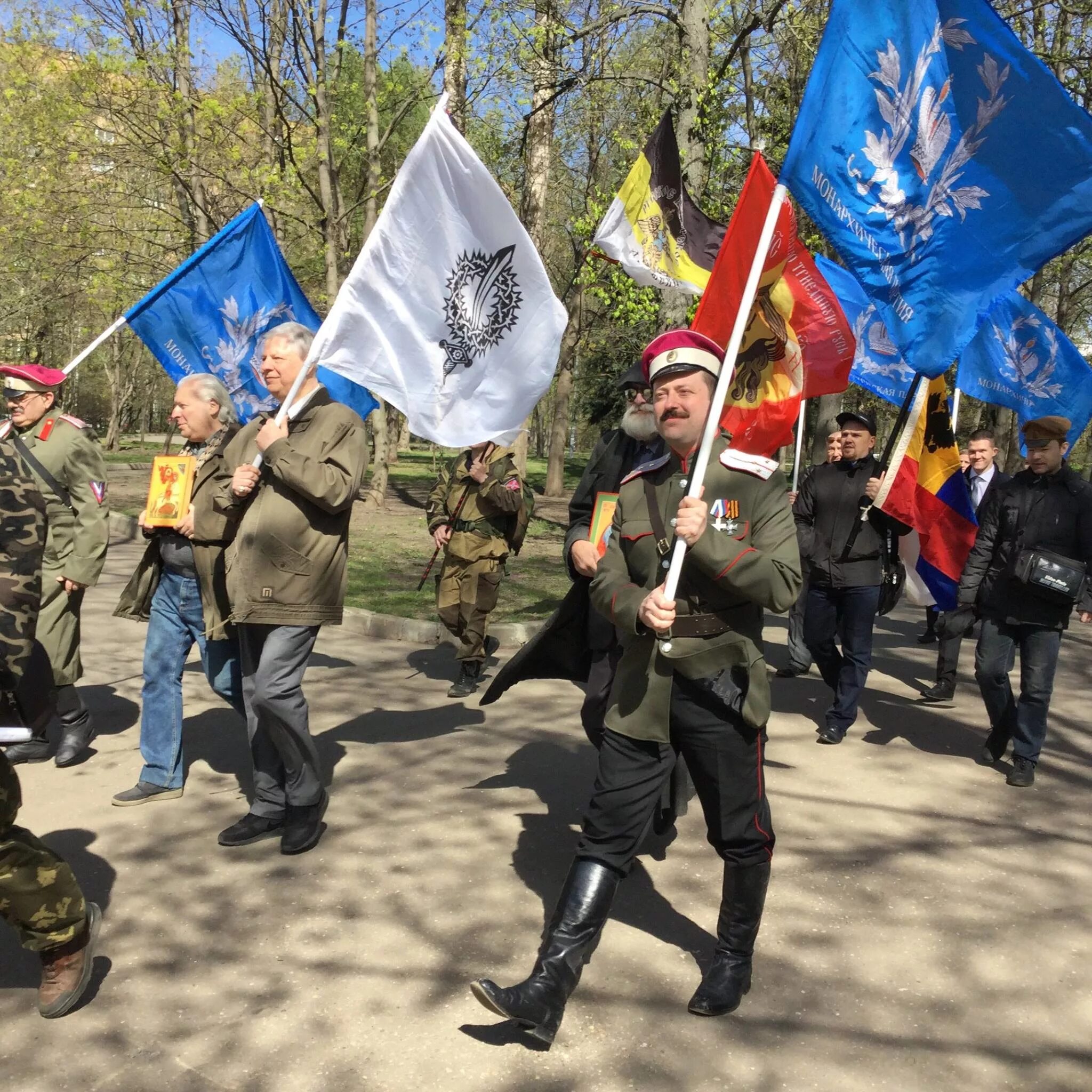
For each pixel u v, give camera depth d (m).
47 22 14.65
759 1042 2.93
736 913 3.09
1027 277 4.13
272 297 5.84
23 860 2.86
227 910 3.65
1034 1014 3.11
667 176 6.57
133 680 6.70
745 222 4.00
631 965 3.33
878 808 4.76
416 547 13.49
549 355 4.35
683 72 10.91
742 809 3.00
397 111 19.08
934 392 5.81
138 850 4.14
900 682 7.22
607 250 6.50
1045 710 5.10
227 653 4.57
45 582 4.98
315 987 3.18
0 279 22.33
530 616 8.67
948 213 4.08
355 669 7.18
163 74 14.91
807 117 3.75
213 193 16.33
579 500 4.25
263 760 4.23
